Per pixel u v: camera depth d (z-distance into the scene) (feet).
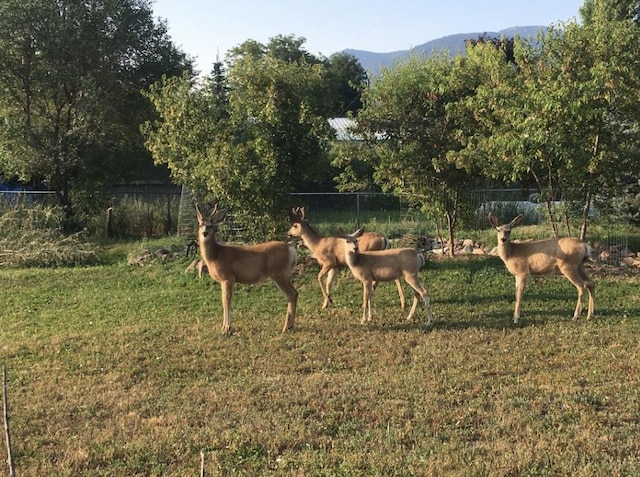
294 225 37.52
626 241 46.96
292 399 21.34
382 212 72.28
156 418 20.04
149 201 76.18
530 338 27.99
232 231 51.34
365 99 47.09
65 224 67.67
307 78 46.39
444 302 35.60
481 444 17.46
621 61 37.47
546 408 20.01
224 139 45.73
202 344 28.55
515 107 39.42
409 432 18.42
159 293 40.16
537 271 31.24
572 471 15.67
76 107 69.92
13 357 27.50
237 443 17.90
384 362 25.34
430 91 44.47
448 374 23.52
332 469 16.22
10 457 13.71
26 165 66.64
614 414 19.13
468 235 55.01
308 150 47.29
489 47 48.65
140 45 75.66
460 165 41.73
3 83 68.03
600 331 28.71
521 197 61.98
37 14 65.51
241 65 46.14
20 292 42.11
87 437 18.75
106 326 32.76
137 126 80.07
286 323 30.86
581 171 39.52
